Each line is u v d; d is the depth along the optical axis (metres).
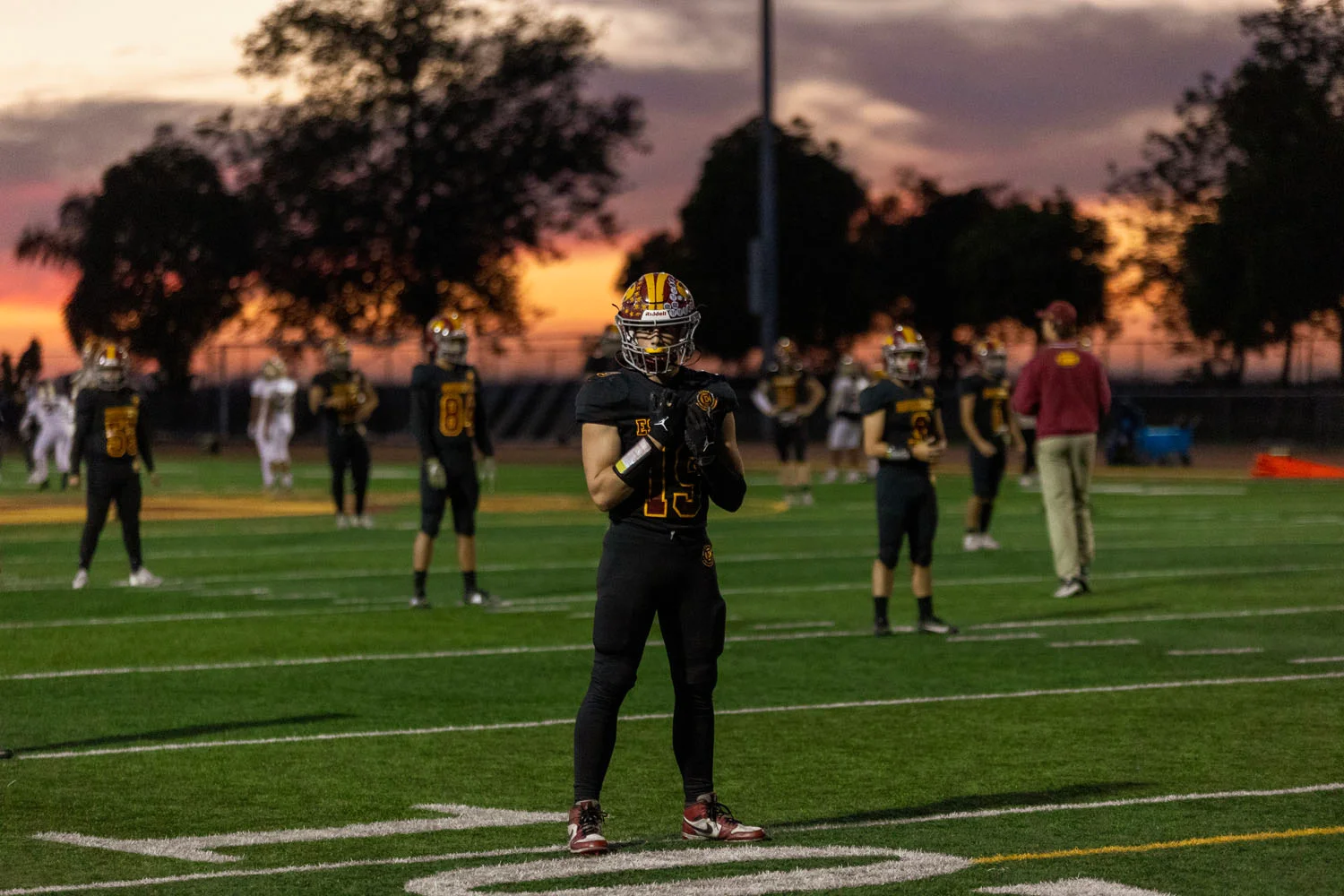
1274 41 80.75
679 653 10.27
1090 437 23.67
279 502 45.19
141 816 11.12
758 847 10.08
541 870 9.48
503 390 91.69
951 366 111.69
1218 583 25.34
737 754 13.16
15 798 11.67
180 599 24.06
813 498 45.00
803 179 111.31
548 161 105.25
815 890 8.98
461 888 9.08
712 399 9.95
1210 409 77.19
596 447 10.02
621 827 10.74
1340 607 22.58
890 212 113.62
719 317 110.06
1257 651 18.59
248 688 16.44
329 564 29.19
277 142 105.12
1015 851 9.92
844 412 52.66
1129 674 17.08
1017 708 15.16
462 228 105.12
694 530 10.11
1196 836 10.31
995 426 30.80
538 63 104.62
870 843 10.16
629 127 106.88
